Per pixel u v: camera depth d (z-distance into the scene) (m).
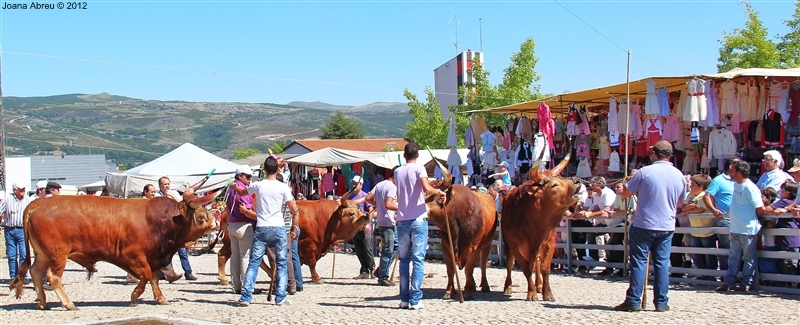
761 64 31.78
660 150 9.27
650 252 9.71
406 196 9.68
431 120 42.56
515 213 10.41
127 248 10.49
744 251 10.93
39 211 10.23
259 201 10.38
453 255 10.12
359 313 9.52
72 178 65.75
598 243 14.20
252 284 10.43
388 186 12.04
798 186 10.80
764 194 11.44
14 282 10.34
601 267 15.40
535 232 10.23
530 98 34.88
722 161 15.05
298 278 12.16
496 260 16.55
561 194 9.88
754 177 14.95
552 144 18.17
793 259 10.91
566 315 8.97
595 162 18.77
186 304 10.77
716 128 15.00
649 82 15.13
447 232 9.98
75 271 16.86
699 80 14.34
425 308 9.82
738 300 10.09
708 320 8.48
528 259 10.45
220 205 11.97
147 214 10.57
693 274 12.09
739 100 14.88
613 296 10.78
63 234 10.22
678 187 9.12
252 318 9.30
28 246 10.41
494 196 15.84
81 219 10.30
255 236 10.39
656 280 9.16
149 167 23.66
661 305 9.16
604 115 17.98
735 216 10.98
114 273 16.36
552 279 13.42
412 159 9.77
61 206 10.29
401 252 9.82
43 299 10.44
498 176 17.73
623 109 16.69
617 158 17.16
